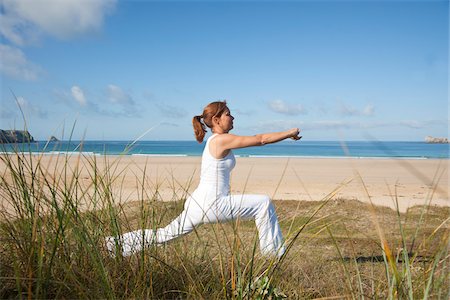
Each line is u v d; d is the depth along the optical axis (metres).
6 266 2.15
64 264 2.15
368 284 2.91
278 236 3.53
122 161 23.52
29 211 2.30
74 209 2.31
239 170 21.34
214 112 3.83
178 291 2.38
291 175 18.41
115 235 2.51
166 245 3.05
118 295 2.22
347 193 11.22
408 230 5.20
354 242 4.63
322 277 3.08
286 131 3.66
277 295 2.45
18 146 2.36
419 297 2.14
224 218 3.58
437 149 63.31
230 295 2.43
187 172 18.16
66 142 2.45
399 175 18.23
